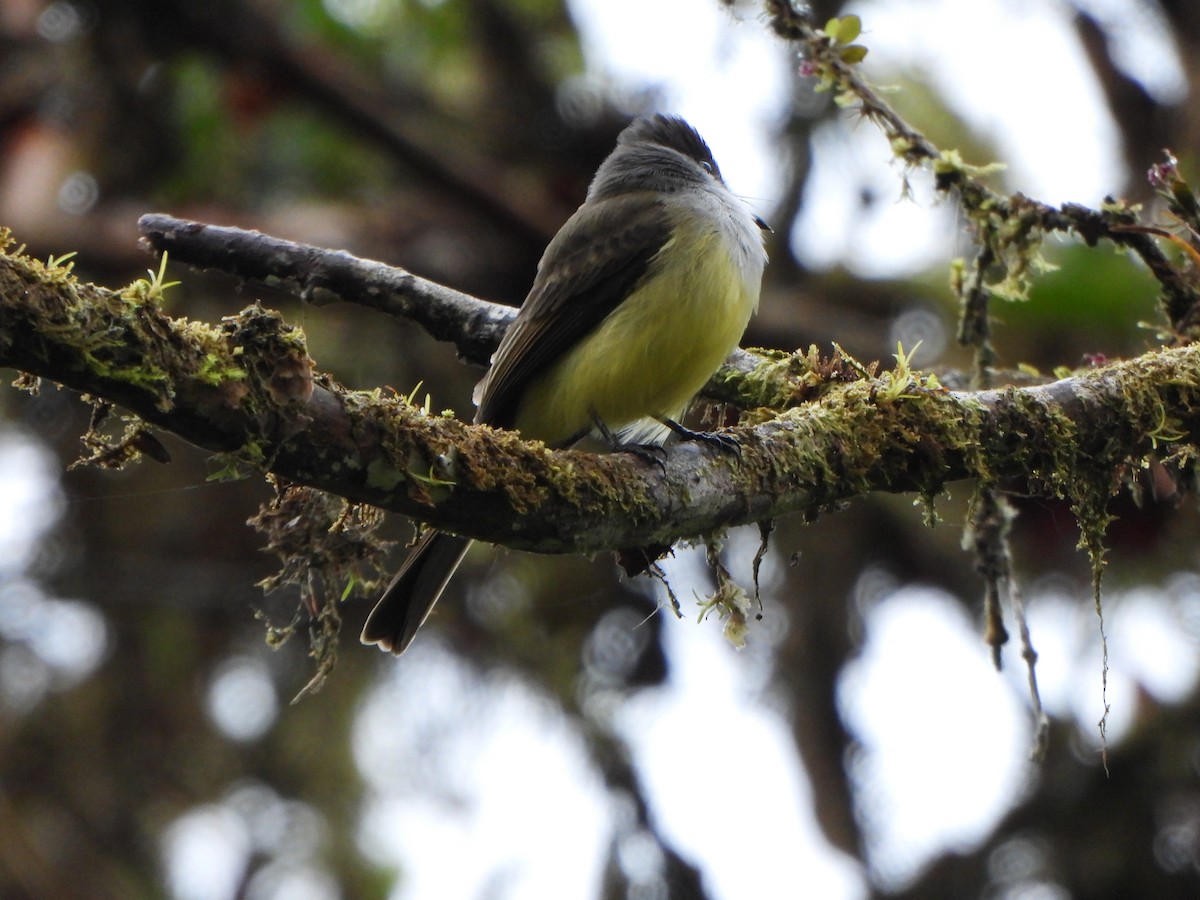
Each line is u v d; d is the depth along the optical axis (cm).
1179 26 1229
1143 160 1241
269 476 530
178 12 1241
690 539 620
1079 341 1070
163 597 1236
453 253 1257
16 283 420
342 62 1280
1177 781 1141
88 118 1315
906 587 1216
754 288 772
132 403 447
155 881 1202
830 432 596
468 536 526
